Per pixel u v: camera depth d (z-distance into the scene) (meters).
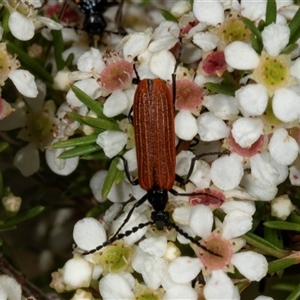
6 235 0.14
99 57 0.11
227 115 0.11
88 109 0.11
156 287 0.11
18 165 0.12
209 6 0.11
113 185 0.11
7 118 0.12
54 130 0.12
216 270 0.11
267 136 0.11
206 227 0.11
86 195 0.13
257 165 0.11
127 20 0.15
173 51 0.12
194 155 0.11
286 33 0.11
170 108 0.11
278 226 0.10
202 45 0.11
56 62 0.12
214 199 0.11
